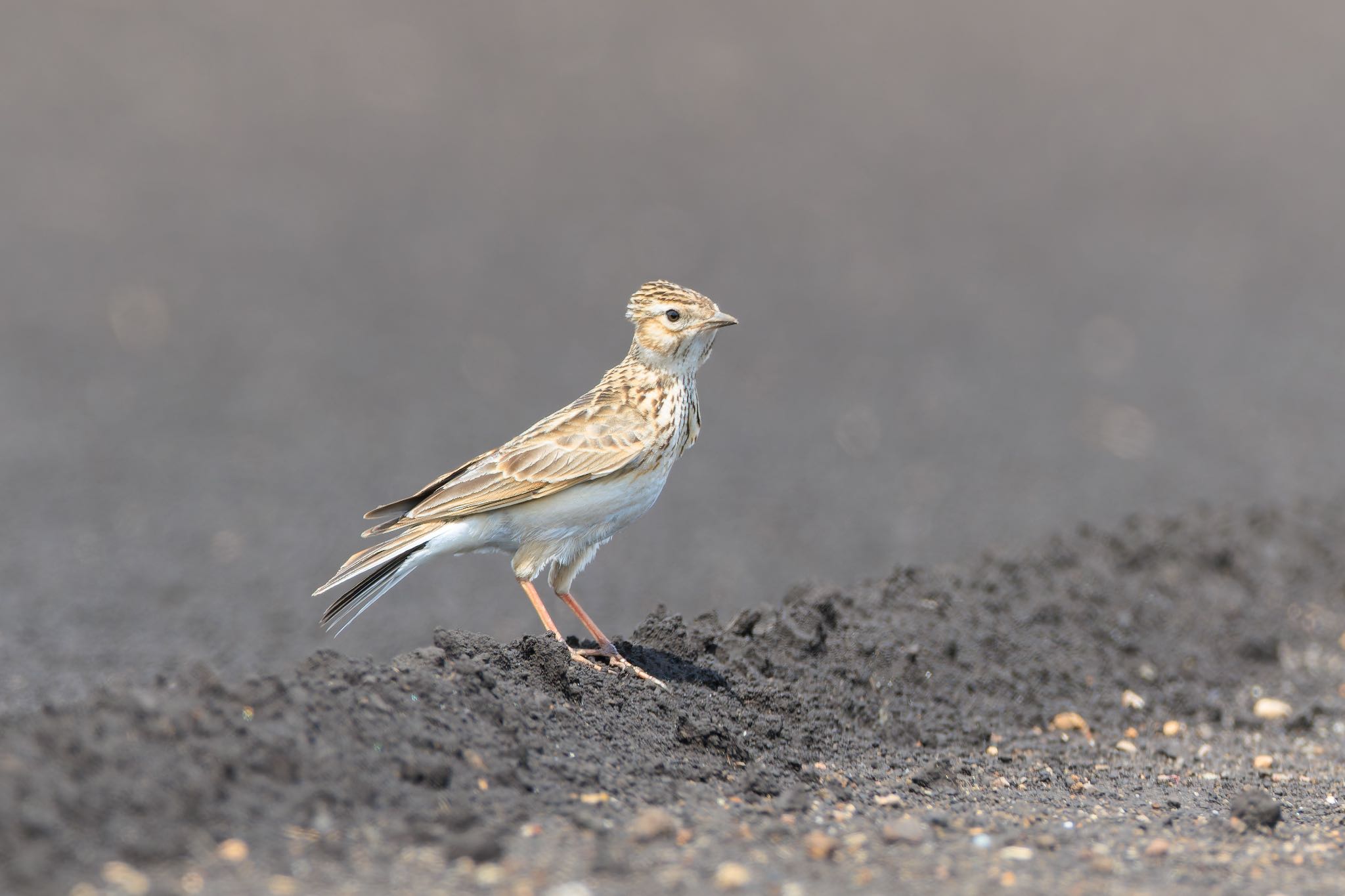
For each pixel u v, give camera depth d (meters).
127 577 14.37
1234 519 14.07
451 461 17.70
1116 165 32.44
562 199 30.05
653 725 7.97
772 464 18.09
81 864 5.64
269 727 6.50
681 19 41.47
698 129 34.47
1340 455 17.61
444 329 23.06
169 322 23.17
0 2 39.56
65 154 31.30
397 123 34.25
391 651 12.53
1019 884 6.30
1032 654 10.66
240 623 13.23
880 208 29.81
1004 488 17.00
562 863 6.14
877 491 17.03
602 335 22.81
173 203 29.03
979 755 9.10
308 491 16.84
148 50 37.56
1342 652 12.10
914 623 10.54
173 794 6.01
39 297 23.94
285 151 32.25
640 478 8.69
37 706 10.62
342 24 40.22
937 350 22.44
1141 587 12.43
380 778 6.45
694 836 6.63
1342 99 36.31
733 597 13.88
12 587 14.02
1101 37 41.06
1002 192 30.83
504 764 6.88
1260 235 28.06
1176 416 19.39
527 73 37.56
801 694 9.04
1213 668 11.41
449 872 5.95
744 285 25.36
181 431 18.92
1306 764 9.39
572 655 8.43
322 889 5.70
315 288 24.91
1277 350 22.16
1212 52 39.81
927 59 39.41
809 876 6.25
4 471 17.38
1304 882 6.57
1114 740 9.88
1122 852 6.95
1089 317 23.91
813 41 40.34
